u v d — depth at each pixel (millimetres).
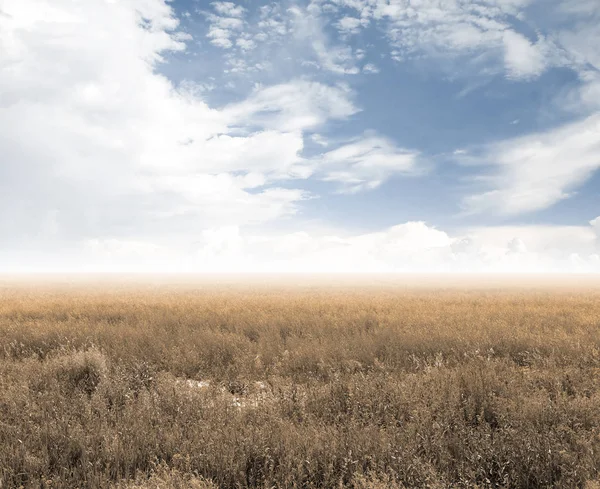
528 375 6332
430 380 5945
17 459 3713
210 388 5863
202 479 3479
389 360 7809
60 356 7316
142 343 9086
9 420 4648
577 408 4934
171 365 7719
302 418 4871
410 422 4578
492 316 14047
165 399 5227
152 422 4613
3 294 33562
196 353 8141
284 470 3531
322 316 14305
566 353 8258
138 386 6125
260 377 7168
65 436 4133
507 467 3734
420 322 12133
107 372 6500
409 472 3518
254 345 9055
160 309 16250
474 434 4266
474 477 3461
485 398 5332
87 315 14734
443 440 4133
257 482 3527
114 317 14367
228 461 3689
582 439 4113
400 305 18766
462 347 8727
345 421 4578
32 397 5215
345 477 3562
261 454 3793
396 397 5242
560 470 3676
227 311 15328
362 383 5777
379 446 3912
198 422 4500
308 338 9852
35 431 4281
